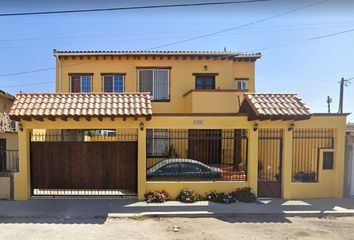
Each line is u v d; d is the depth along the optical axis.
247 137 11.12
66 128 10.66
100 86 17.22
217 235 7.41
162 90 17.34
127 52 16.81
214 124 10.95
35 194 10.81
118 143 11.00
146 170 11.02
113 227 7.93
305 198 11.02
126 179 10.99
